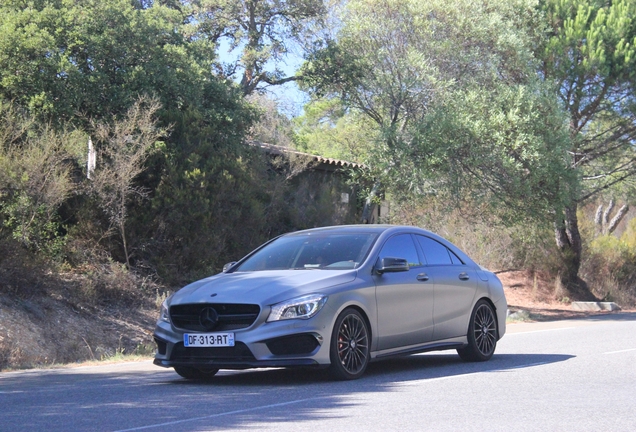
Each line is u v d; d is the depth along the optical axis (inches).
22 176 617.3
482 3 924.6
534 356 406.9
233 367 293.3
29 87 690.2
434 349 354.0
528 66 913.5
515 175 824.9
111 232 706.8
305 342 292.8
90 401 269.1
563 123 860.0
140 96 714.8
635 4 981.8
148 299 690.2
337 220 934.4
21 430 215.8
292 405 251.6
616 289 1223.5
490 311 391.5
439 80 876.0
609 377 318.3
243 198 773.9
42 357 530.6
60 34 715.4
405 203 906.7
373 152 866.1
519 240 1133.7
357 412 237.1
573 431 208.1
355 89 948.6
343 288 307.6
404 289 336.8
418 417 228.2
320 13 1007.6
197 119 764.0
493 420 223.5
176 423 222.8
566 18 985.5
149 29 759.7
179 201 721.6
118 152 689.6
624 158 1078.4
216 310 297.1
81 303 636.1
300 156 936.9
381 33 900.0
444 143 829.8
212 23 1055.6
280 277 311.3
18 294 596.7
